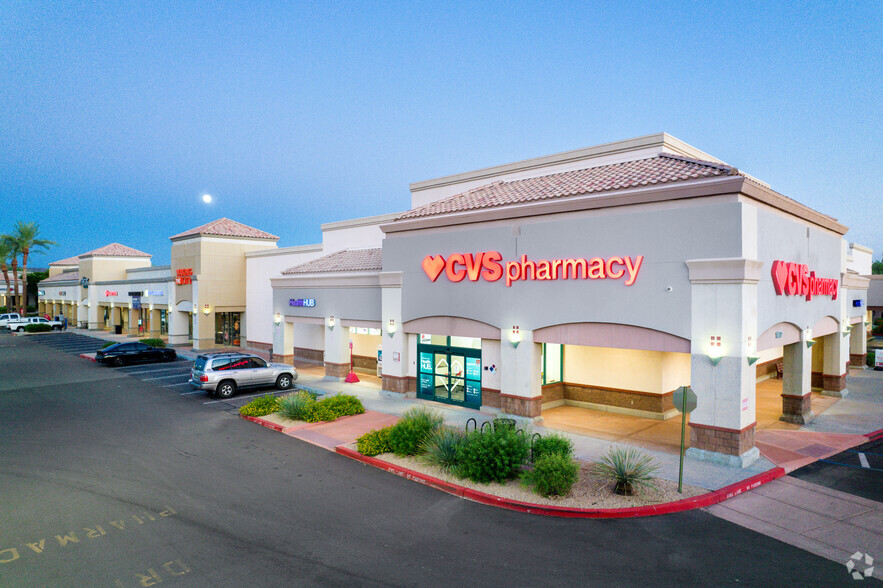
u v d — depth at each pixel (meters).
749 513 10.36
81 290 58.91
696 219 13.31
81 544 9.04
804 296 16.84
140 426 17.36
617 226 14.75
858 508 10.59
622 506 10.46
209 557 8.59
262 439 15.82
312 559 8.54
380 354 25.14
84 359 34.53
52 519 10.04
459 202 20.11
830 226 19.28
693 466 12.85
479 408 19.34
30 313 76.75
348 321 24.78
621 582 7.82
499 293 17.67
